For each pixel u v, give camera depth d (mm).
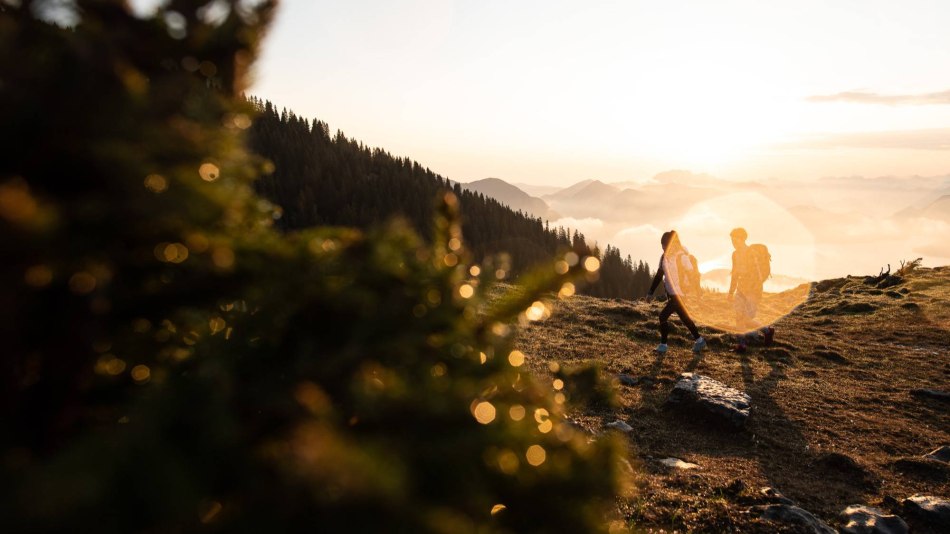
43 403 956
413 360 1087
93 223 824
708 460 5746
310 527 739
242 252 1107
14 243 689
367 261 1167
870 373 9727
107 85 793
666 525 4031
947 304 15750
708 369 9320
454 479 913
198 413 765
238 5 1053
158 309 1122
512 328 1380
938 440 6652
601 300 16375
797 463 5871
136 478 627
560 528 1084
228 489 805
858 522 4520
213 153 938
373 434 913
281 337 1130
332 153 141875
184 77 964
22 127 772
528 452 1068
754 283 10445
